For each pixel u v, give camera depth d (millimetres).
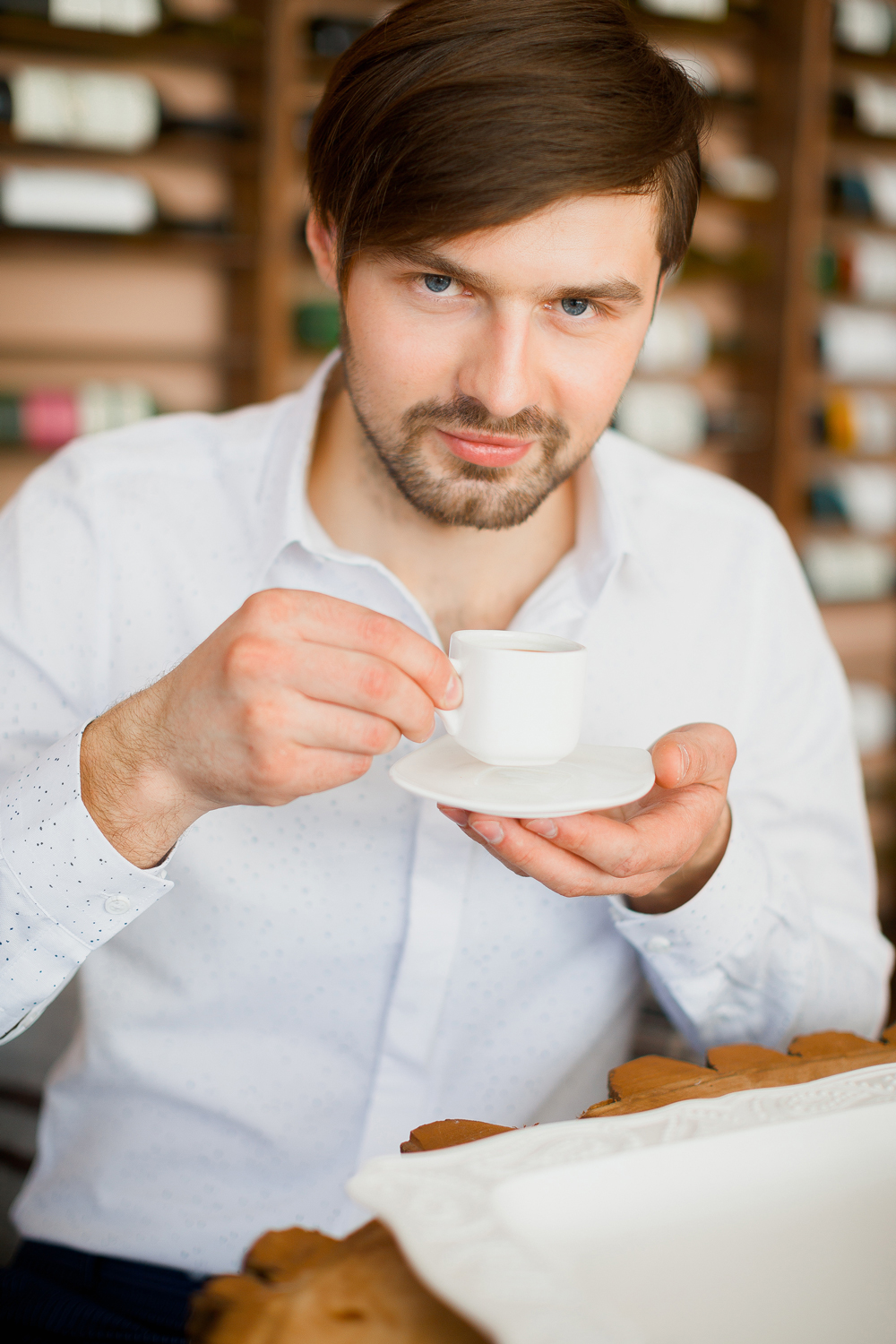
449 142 664
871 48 2457
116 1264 943
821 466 2762
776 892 856
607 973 991
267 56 1993
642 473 1119
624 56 688
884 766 2881
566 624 989
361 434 937
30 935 739
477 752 655
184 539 968
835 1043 703
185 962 946
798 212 2436
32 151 1947
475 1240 439
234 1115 949
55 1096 995
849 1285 467
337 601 607
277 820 916
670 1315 442
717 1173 511
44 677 953
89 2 1876
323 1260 487
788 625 1096
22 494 989
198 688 611
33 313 2125
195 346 2258
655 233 747
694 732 713
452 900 912
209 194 2178
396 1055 940
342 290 789
